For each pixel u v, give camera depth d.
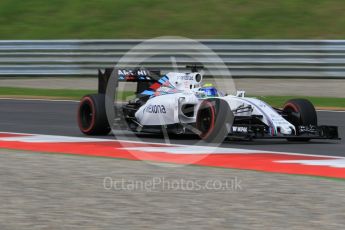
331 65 56.91
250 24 69.19
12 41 62.38
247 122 29.05
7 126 36.16
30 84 58.56
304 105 29.28
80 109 32.66
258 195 18.75
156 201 18.05
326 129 29.05
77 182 20.55
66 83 58.72
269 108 28.75
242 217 16.33
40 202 17.91
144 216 16.42
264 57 58.19
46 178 21.19
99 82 32.62
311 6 71.75
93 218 16.23
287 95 49.81
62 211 16.94
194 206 17.47
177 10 73.69
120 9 75.12
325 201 18.03
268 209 17.14
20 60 62.28
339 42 56.56
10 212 16.84
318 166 23.52
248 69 58.47
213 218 16.25
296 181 20.78
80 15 74.81
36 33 71.81
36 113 42.34
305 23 68.50
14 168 23.00
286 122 28.22
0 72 62.69
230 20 70.44
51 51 61.91
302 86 54.03
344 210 17.06
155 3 75.69
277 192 19.14
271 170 22.73
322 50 57.09
